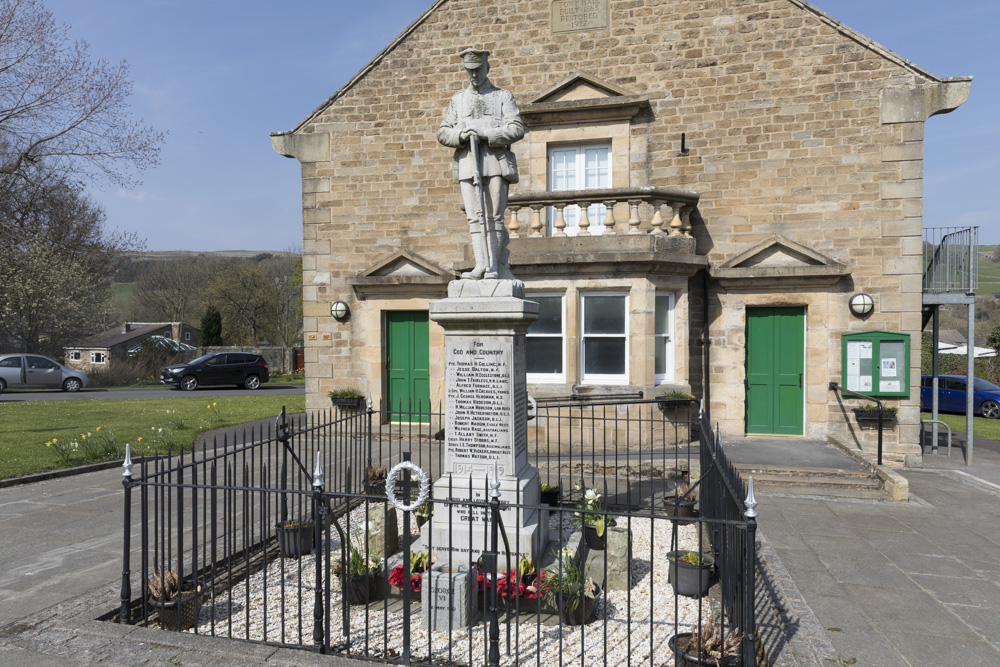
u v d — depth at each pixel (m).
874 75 11.59
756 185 12.14
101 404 19.84
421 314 13.86
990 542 7.09
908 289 11.55
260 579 5.96
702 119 12.32
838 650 4.61
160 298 56.34
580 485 7.89
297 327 53.28
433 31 13.45
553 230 12.90
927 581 5.95
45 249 29.72
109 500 8.45
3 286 28.45
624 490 9.38
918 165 11.44
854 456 10.36
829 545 6.94
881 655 4.55
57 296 30.97
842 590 5.73
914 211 11.49
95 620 4.91
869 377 11.68
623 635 4.90
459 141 6.11
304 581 5.91
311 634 4.89
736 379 12.34
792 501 8.67
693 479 9.19
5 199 26.62
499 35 13.19
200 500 8.48
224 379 28.39
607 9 12.70
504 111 6.03
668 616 5.23
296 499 8.45
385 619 4.55
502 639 4.82
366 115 13.77
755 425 12.52
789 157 11.99
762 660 4.43
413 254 13.39
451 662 4.48
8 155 25.20
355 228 13.89
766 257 12.06
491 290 6.00
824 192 11.86
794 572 6.17
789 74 11.94
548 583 5.14
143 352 33.84
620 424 11.57
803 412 12.23
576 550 5.93
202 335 44.19
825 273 11.63
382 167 13.73
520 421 6.20
